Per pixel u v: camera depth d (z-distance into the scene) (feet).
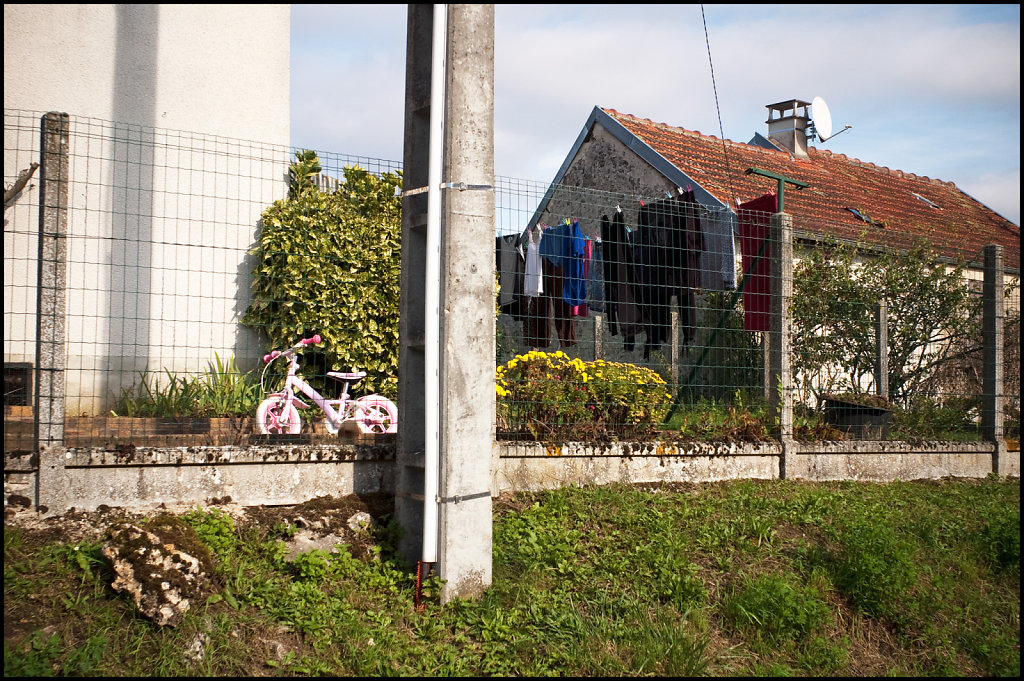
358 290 28.66
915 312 34.94
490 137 18.03
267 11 31.94
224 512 17.87
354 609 16.02
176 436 19.34
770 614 17.47
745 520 21.65
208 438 19.84
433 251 17.69
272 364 28.02
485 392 17.83
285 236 28.22
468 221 17.58
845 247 36.29
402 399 19.27
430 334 17.65
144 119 29.35
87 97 28.58
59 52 28.37
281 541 17.21
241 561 16.47
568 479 22.53
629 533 20.26
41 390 16.89
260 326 28.32
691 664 15.85
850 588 19.04
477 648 15.76
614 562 18.76
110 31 29.14
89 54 28.76
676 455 24.16
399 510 18.95
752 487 24.12
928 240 38.50
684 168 44.96
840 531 21.50
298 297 27.89
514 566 18.42
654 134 48.83
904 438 29.27
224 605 15.23
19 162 27.37
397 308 29.55
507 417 22.95
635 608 17.26
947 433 30.73
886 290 34.88
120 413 24.63
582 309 28.53
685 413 25.91
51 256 17.10
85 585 15.03
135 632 14.30
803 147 57.77
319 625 15.26
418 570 16.85
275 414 22.71
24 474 16.70
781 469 25.88
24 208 25.44
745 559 19.93
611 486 22.75
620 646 16.19
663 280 27.84
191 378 26.73
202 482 18.12
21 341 24.41
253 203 29.58
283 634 15.07
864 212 49.55
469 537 17.35
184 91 30.14
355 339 28.55
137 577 14.80
